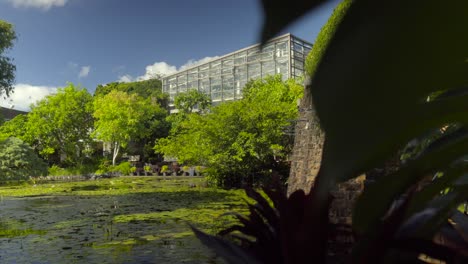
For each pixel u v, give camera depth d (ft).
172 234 22.72
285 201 1.80
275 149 49.29
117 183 70.28
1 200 44.65
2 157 64.69
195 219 27.84
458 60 0.72
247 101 53.01
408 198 1.51
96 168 102.12
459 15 0.71
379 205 1.21
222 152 51.55
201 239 2.53
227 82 136.46
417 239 1.62
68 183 72.59
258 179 49.03
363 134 0.73
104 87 181.37
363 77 0.74
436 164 1.34
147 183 68.54
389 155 0.78
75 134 103.45
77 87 102.99
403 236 1.69
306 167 18.28
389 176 1.24
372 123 0.73
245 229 2.48
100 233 23.67
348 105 0.74
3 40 63.72
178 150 57.00
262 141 48.62
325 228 1.75
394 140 0.76
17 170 65.51
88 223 27.61
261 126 49.21
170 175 96.02
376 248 1.53
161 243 20.30
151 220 28.25
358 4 0.78
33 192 54.44
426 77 0.73
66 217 30.78
